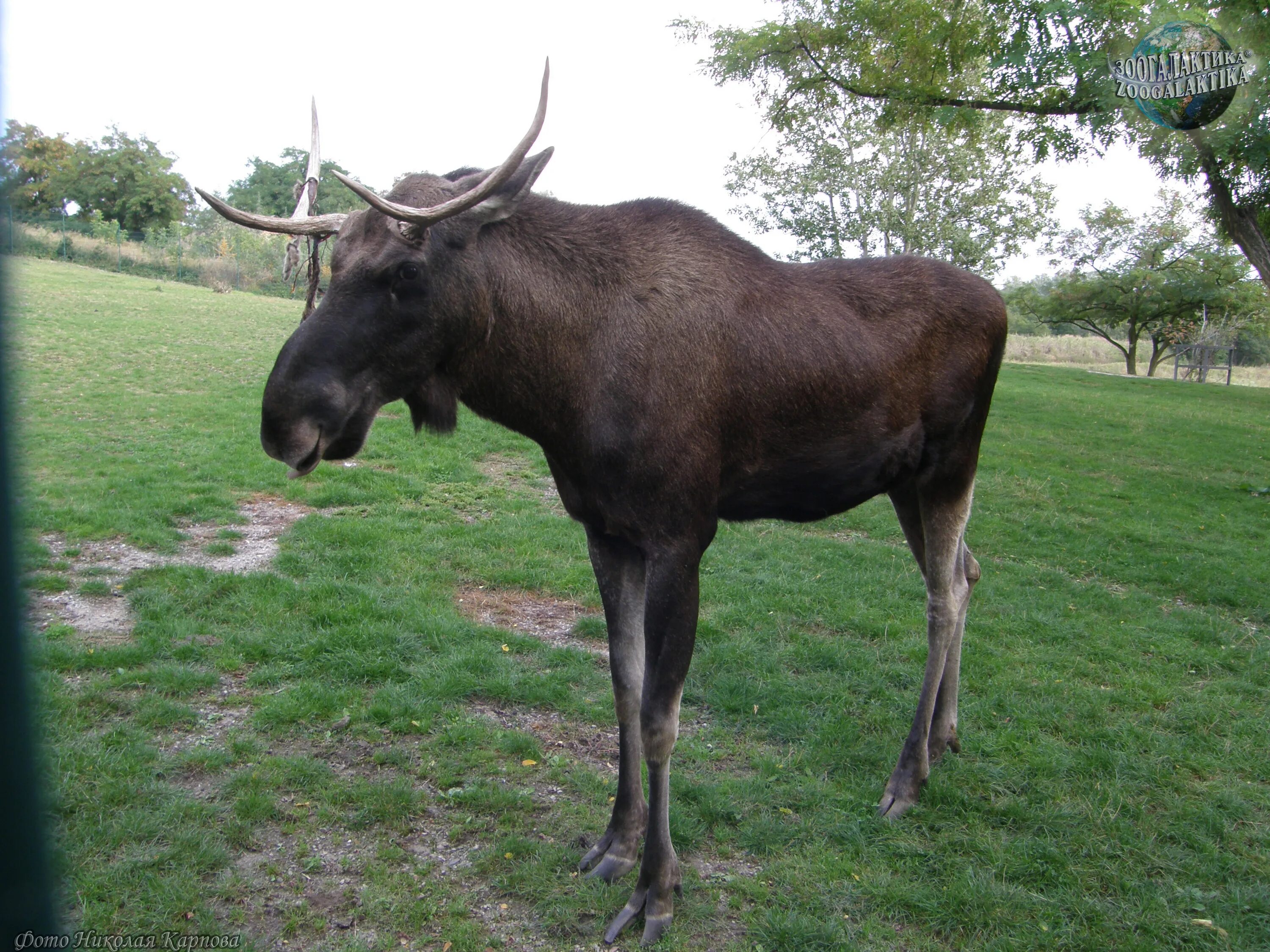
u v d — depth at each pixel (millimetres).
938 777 3896
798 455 3320
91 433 10531
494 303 3033
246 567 6320
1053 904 3117
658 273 3119
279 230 2951
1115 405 19703
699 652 5191
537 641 5207
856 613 5871
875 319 3441
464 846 3359
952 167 26422
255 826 3379
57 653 4562
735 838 3475
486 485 9125
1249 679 5145
